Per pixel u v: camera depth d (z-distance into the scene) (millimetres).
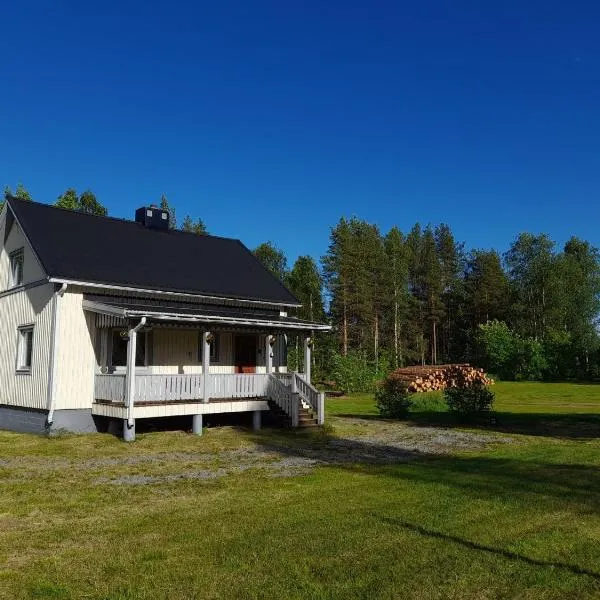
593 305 57375
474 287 63250
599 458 11742
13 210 18453
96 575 5332
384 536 6344
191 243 22922
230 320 16641
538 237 60719
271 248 64938
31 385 16812
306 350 19562
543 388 36062
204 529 6766
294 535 6441
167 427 17422
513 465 10992
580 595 4758
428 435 16188
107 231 20359
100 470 10969
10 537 6602
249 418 19062
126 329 16750
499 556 5664
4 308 19156
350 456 12609
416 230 73375
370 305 48156
